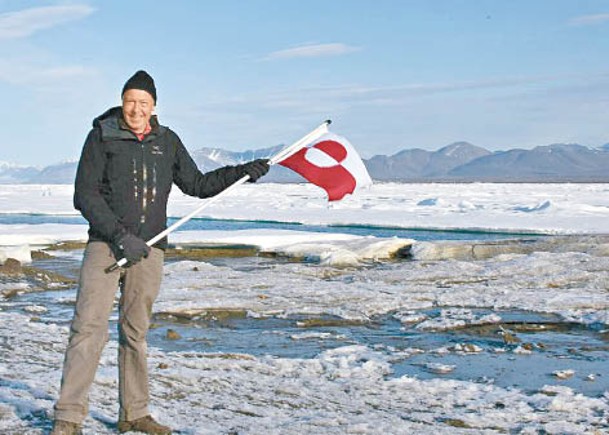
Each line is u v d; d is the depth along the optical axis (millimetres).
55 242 20812
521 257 16281
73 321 3836
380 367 6883
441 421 5062
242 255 18750
